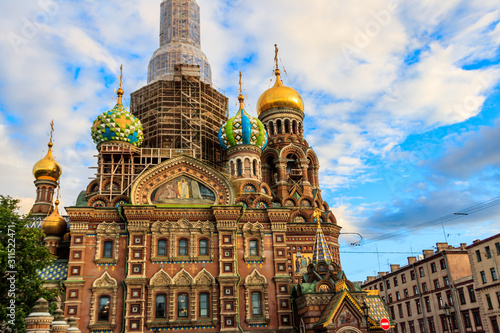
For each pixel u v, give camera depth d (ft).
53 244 173.99
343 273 161.89
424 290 261.65
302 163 221.05
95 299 149.89
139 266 154.10
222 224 163.43
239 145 203.31
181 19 270.26
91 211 159.43
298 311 159.02
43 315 89.51
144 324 148.46
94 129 191.62
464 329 226.99
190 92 226.79
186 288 155.33
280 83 241.35
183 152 208.54
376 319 164.04
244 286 158.61
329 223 198.39
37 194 204.95
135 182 164.86
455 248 258.98
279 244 165.99
